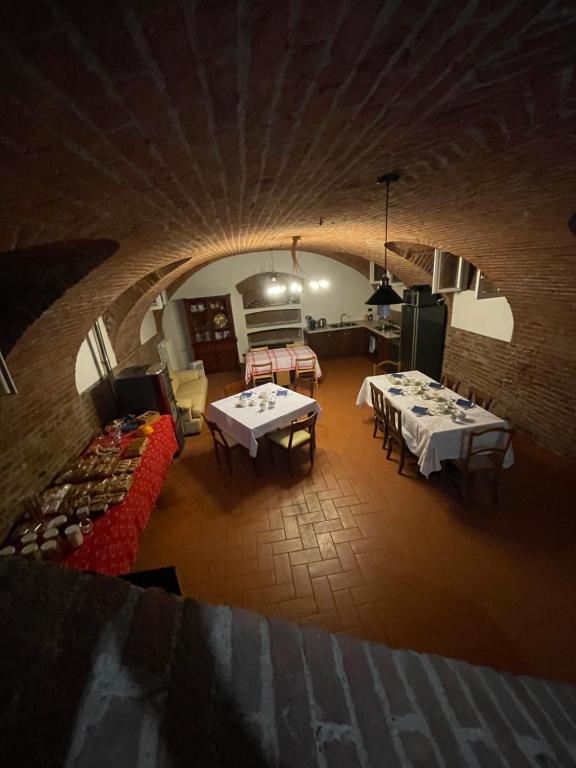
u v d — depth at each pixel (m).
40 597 0.62
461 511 3.45
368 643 0.80
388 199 2.67
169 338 8.38
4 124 0.88
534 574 2.78
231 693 0.58
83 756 0.46
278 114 1.20
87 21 0.62
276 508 3.68
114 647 0.58
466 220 3.17
